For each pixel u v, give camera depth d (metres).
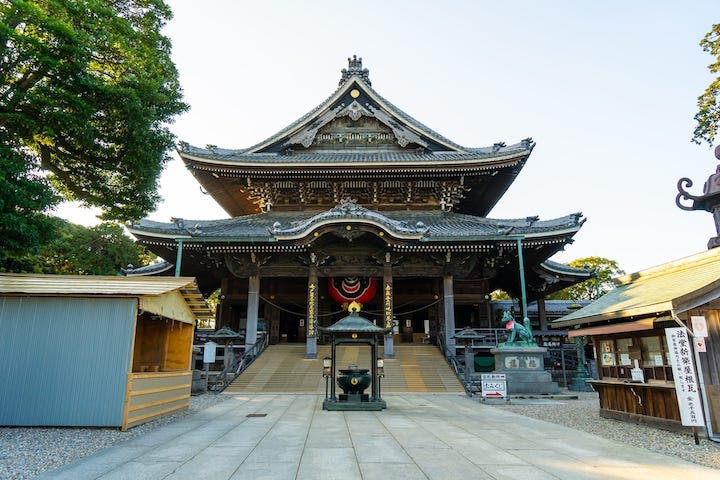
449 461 8.38
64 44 17.33
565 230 30.42
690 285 10.78
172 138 22.80
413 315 40.88
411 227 31.30
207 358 23.67
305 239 29.92
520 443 10.12
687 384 10.05
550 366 31.92
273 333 36.31
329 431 11.64
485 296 37.28
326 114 40.69
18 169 16.34
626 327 11.87
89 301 12.12
